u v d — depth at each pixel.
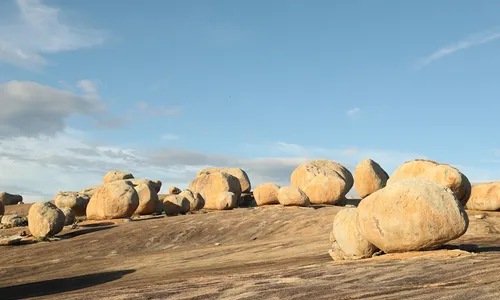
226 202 43.69
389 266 12.93
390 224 14.30
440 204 14.09
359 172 41.69
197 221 35.41
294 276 12.96
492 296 8.92
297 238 27.23
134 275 19.06
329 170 46.62
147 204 43.88
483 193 29.41
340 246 16.19
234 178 50.41
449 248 15.88
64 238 33.03
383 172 42.59
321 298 9.93
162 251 28.20
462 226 13.98
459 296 9.09
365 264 13.77
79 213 46.59
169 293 11.80
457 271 11.53
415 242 14.26
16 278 22.00
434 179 23.91
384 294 9.82
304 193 39.59
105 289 14.73
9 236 34.25
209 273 16.42
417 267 12.39
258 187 44.81
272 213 36.59
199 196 46.72
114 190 39.62
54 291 16.88
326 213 34.66
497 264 12.06
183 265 20.95
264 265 17.78
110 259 26.17
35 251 29.39
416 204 14.09
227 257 22.52
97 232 33.84
